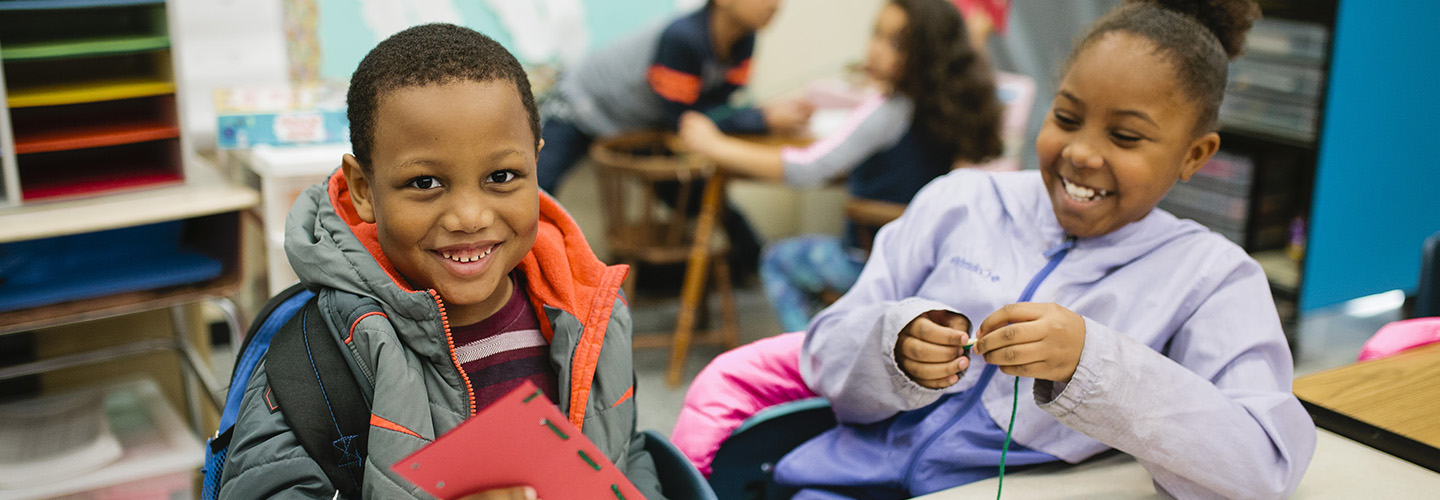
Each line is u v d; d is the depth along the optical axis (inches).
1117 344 36.2
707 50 125.1
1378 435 43.6
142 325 87.9
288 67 114.9
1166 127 39.8
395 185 32.0
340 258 34.0
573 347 37.7
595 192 145.6
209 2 105.1
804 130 128.2
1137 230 44.2
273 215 73.8
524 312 38.6
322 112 79.8
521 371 37.9
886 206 106.9
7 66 73.8
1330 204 126.9
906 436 47.0
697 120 112.9
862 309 46.4
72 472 69.7
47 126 74.9
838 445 48.8
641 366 120.3
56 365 77.9
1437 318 63.7
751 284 151.5
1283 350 41.9
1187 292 42.9
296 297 39.4
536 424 27.9
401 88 31.2
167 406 81.9
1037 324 35.3
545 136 130.3
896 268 51.1
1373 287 135.2
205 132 103.5
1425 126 130.0
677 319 136.0
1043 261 46.3
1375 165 128.1
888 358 41.6
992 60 141.1
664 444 41.5
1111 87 39.6
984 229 48.5
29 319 68.6
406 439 32.6
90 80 76.9
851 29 156.3
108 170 78.2
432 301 33.7
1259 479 37.0
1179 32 39.7
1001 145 108.3
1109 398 35.8
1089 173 41.3
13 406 78.5
